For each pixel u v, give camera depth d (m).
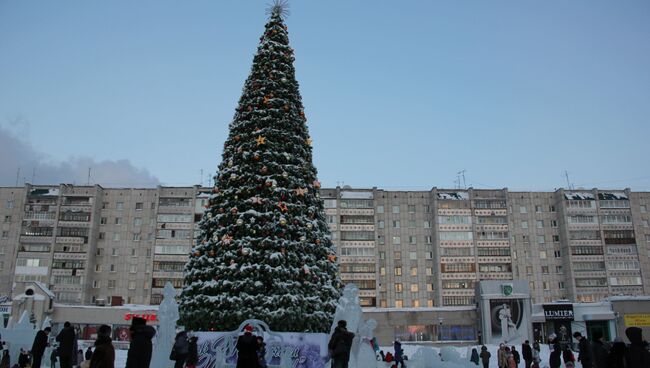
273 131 24.38
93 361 10.00
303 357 18.70
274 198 23.38
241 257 22.28
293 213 23.56
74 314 69.56
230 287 22.00
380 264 83.06
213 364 18.91
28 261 78.38
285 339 18.95
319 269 23.52
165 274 79.44
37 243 79.31
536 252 83.94
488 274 81.88
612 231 83.44
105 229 82.06
